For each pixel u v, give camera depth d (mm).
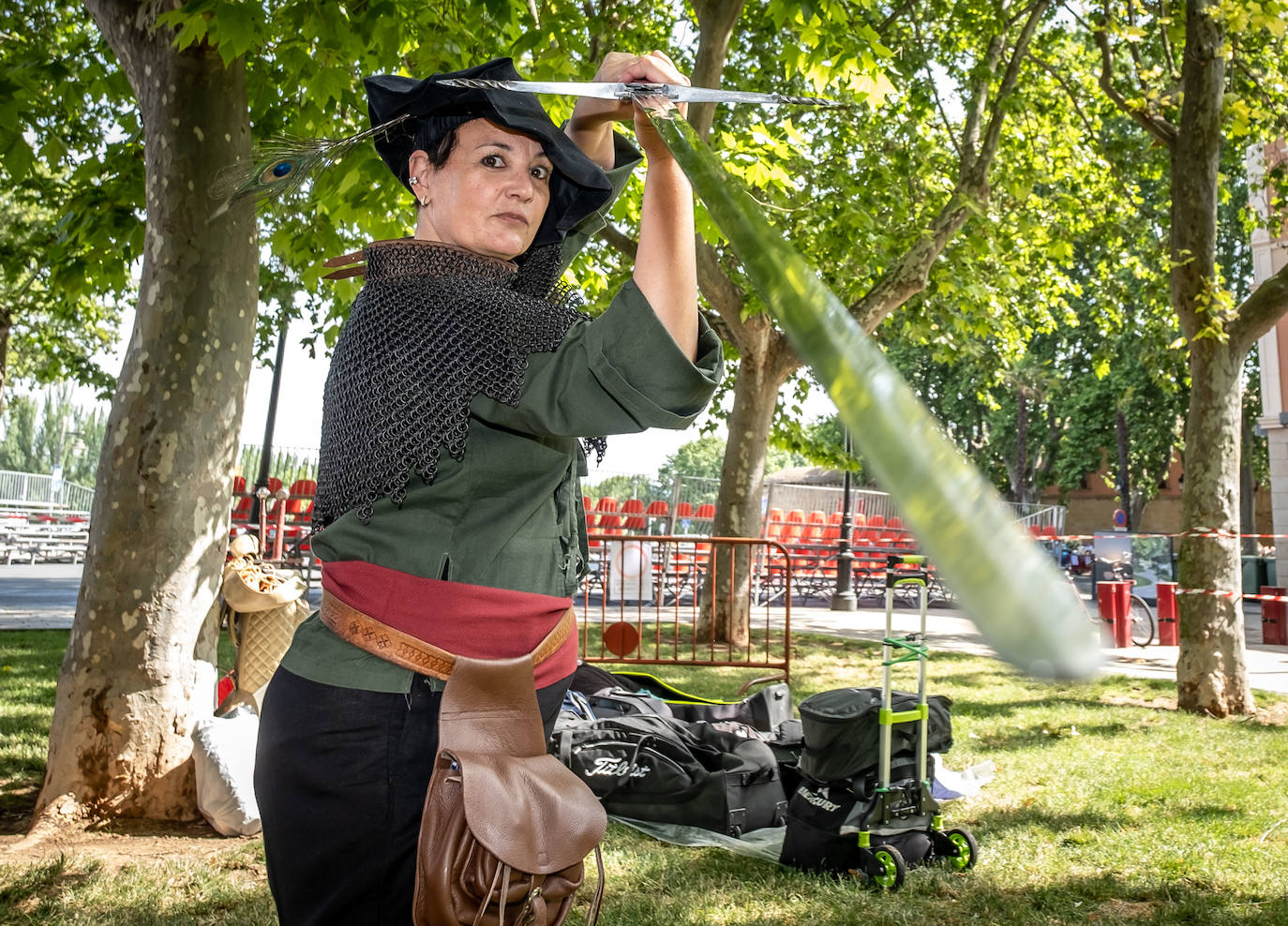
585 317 1619
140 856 4664
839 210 11875
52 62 6430
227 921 3887
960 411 43500
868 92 7375
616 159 2021
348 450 1493
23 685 8750
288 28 5832
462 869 1348
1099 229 14781
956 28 13898
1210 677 8758
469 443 1479
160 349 5164
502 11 5953
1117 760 6844
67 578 22000
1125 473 38500
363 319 1515
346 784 1434
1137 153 13781
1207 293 8703
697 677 10359
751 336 13180
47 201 9758
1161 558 17391
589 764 5305
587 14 10836
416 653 1453
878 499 28656
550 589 1574
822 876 4609
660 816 5312
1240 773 6535
